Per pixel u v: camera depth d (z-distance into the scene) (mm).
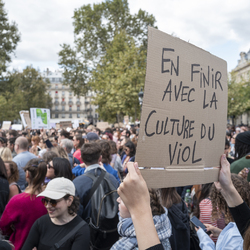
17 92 53406
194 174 1345
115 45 30734
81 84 38031
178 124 1287
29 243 2412
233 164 2943
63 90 105188
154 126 1182
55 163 3547
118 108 26375
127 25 35250
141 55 25812
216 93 1521
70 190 2434
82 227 2400
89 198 3016
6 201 3297
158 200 1966
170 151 1248
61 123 18516
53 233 2369
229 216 2178
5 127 20781
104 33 35094
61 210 2365
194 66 1380
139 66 25391
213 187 2318
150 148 1165
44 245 2344
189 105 1346
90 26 35125
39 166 2873
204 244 2018
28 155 4852
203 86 1435
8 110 49094
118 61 27031
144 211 939
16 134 8438
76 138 6633
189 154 1334
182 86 1307
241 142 3145
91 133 6566
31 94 58094
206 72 1459
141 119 1135
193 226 2342
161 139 1210
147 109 1156
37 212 2775
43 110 8555
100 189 3051
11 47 30094
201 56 1431
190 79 1352
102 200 2982
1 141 6289
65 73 37594
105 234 2916
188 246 2191
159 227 1924
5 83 33312
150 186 1154
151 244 894
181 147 1298
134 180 961
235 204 1497
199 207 2693
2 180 3287
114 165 5953
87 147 3373
